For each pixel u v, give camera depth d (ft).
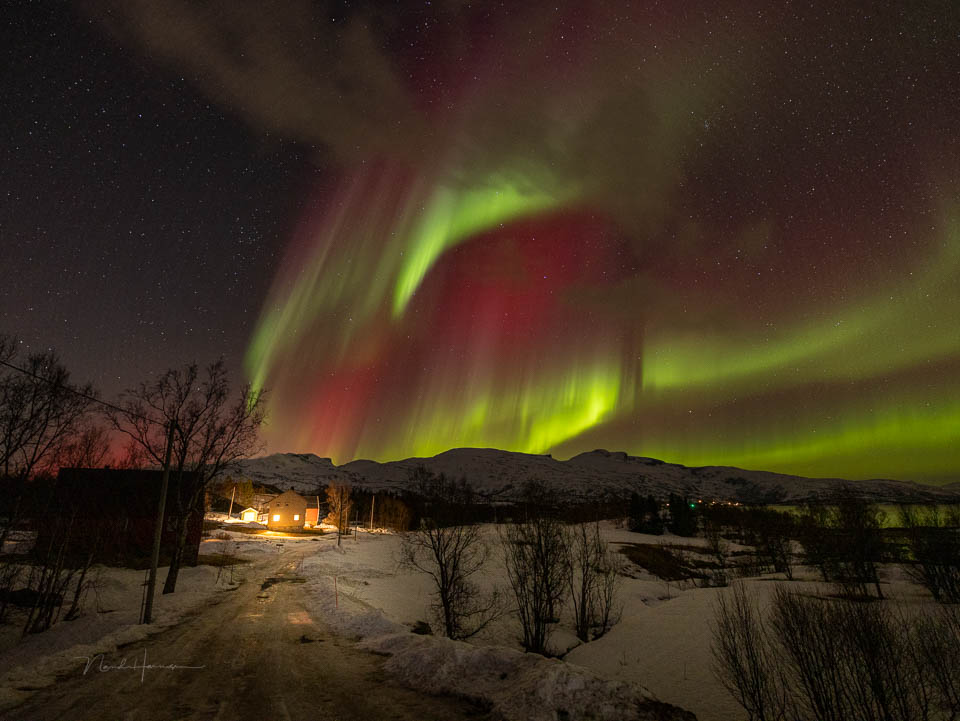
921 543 107.45
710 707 53.93
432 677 43.98
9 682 42.86
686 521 329.31
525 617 90.27
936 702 33.17
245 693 41.37
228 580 125.39
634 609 121.19
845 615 35.12
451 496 114.83
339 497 322.55
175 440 102.22
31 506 75.10
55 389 71.05
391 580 139.13
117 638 60.70
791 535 216.13
